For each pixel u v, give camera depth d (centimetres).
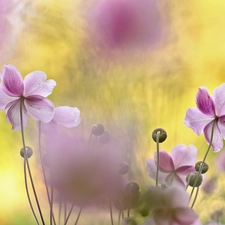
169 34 160
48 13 160
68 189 114
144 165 134
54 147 115
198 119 130
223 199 146
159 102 157
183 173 131
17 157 202
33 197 238
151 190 118
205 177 154
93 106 145
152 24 157
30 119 163
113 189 117
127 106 147
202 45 186
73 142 115
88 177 114
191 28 173
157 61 157
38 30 160
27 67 164
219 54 195
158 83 156
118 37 155
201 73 187
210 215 138
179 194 117
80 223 125
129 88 151
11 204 262
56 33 158
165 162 130
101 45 154
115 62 153
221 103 129
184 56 167
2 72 130
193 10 176
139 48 155
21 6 162
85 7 157
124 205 120
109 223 124
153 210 118
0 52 164
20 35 162
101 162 115
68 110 131
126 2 156
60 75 156
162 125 156
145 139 143
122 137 135
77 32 157
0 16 162
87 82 150
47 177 122
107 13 156
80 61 153
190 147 131
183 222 117
